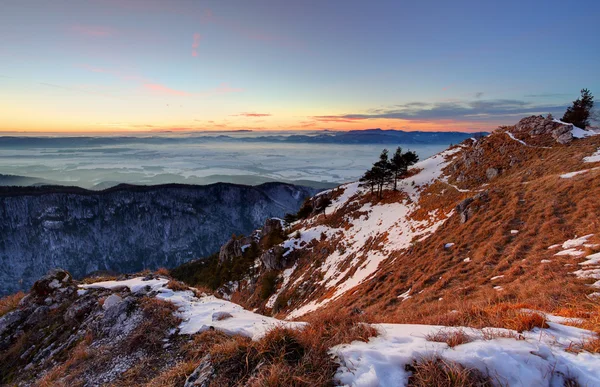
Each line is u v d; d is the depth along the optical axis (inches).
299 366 133.9
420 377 117.0
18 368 324.5
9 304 475.5
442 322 220.8
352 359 134.3
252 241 2630.4
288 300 1428.4
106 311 345.1
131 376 216.2
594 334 147.6
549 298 296.2
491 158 1760.6
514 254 552.1
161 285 435.8
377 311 596.4
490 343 135.6
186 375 167.0
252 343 159.6
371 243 1444.4
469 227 828.6
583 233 513.0
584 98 2030.0
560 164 1162.0
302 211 3063.5
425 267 735.1
